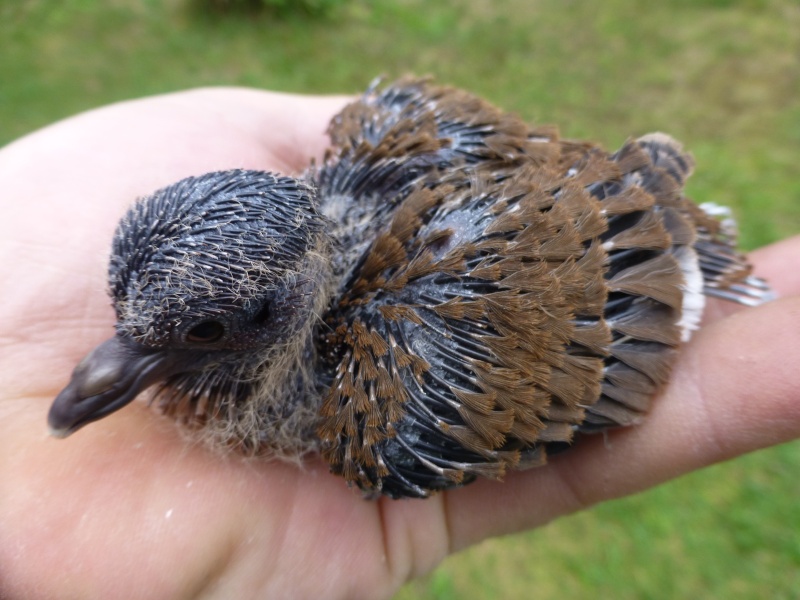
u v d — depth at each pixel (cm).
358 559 10
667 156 10
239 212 8
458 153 10
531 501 11
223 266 8
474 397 8
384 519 11
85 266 10
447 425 8
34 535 8
